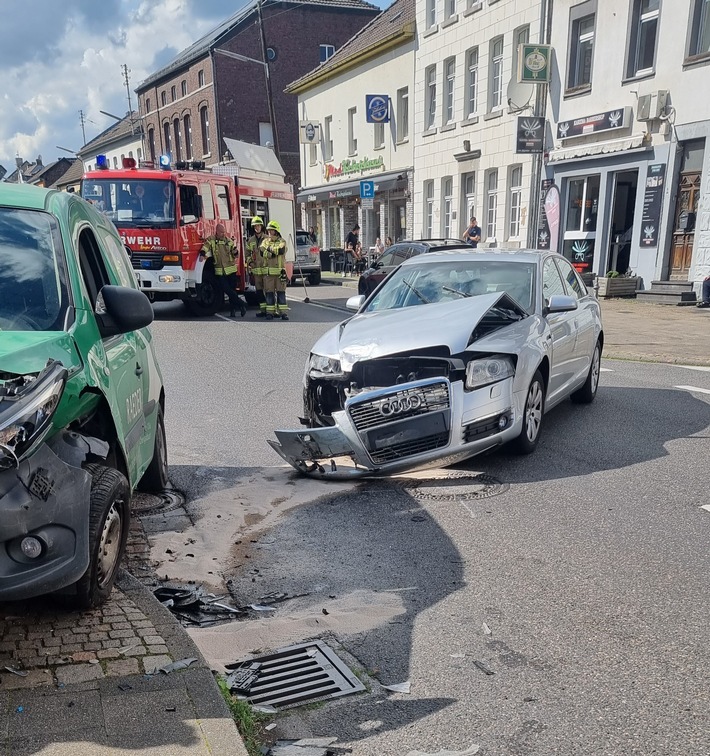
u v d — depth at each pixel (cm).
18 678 296
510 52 2469
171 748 256
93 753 253
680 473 603
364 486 584
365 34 3750
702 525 496
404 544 473
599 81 2102
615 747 277
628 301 1944
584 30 2178
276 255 1711
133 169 1664
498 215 2622
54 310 362
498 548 463
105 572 364
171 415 827
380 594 406
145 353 512
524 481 587
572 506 532
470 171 2777
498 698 309
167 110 5378
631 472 606
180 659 312
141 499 559
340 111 3750
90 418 376
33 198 410
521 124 2180
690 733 285
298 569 440
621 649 346
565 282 819
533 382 640
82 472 327
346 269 3425
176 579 427
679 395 905
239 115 4691
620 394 915
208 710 278
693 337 1362
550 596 399
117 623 343
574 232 2253
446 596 402
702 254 1828
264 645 354
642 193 1981
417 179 3136
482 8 2591
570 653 343
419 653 345
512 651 346
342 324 699
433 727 290
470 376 578
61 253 384
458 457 577
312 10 4734
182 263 1638
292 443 582
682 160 1881
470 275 755
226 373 1068
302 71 4781
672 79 1869
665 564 437
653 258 1964
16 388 293
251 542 481
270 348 1296
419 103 3067
